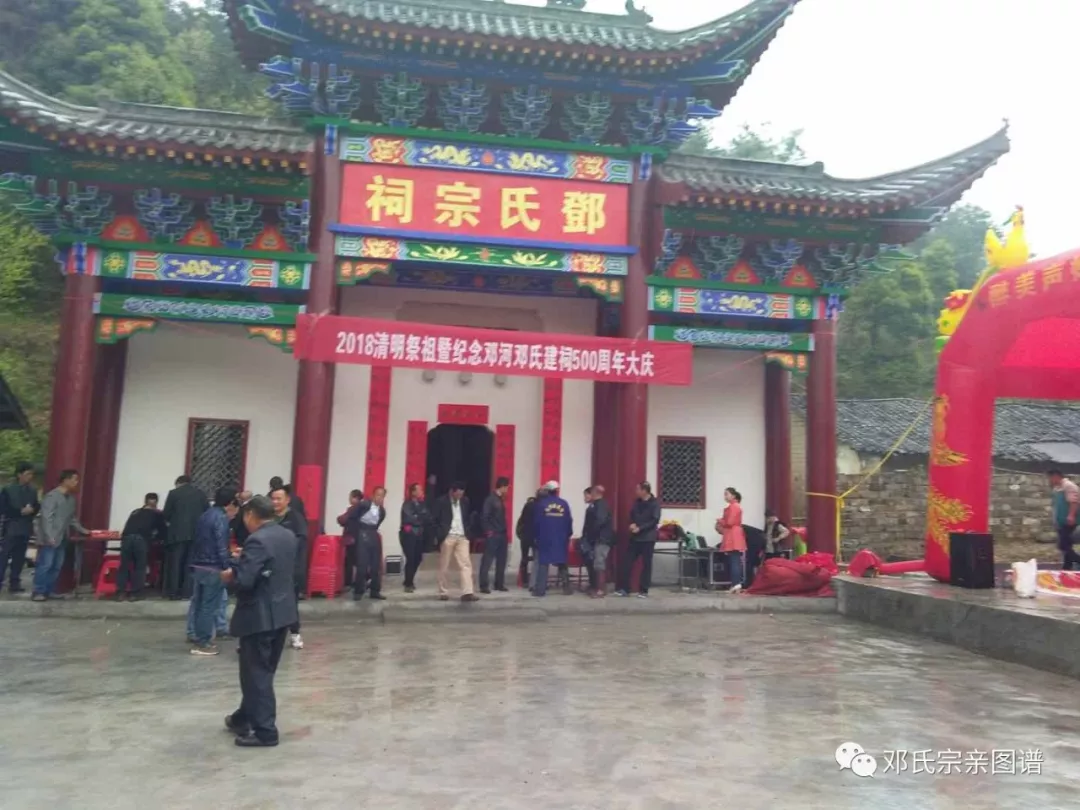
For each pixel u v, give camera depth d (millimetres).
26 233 31688
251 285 15289
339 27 14680
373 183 15703
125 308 15023
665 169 16781
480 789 5992
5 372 28891
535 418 18547
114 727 7383
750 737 7371
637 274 16359
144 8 42000
